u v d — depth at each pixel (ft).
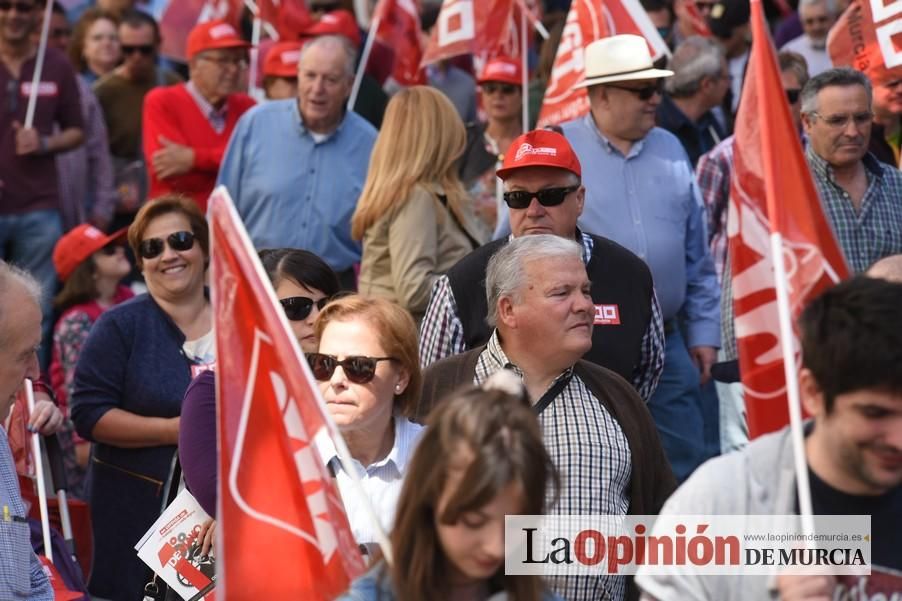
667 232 80.07
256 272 43.21
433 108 84.07
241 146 97.71
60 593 62.80
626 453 56.24
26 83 118.83
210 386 58.65
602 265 67.67
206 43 107.24
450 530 36.58
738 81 118.83
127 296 95.55
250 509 43.06
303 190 96.43
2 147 118.52
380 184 83.66
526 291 56.65
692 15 118.21
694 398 80.12
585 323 56.80
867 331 36.55
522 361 57.62
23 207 118.93
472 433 36.14
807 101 78.23
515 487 36.11
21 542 54.70
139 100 127.85
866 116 77.25
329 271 61.82
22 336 52.47
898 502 38.81
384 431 54.49
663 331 72.59
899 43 82.64
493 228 97.55
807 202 43.78
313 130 96.84
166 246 72.08
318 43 96.07
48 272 119.96
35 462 67.31
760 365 43.75
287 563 42.80
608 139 80.43
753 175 44.21
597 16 90.99
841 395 37.01
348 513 52.34
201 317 73.56
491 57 108.47
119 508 72.28
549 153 67.31
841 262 43.98
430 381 59.82
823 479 38.83
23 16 117.60
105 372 72.33
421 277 82.12
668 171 81.05
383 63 128.88
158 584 60.80
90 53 137.08
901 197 79.56
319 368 53.98
